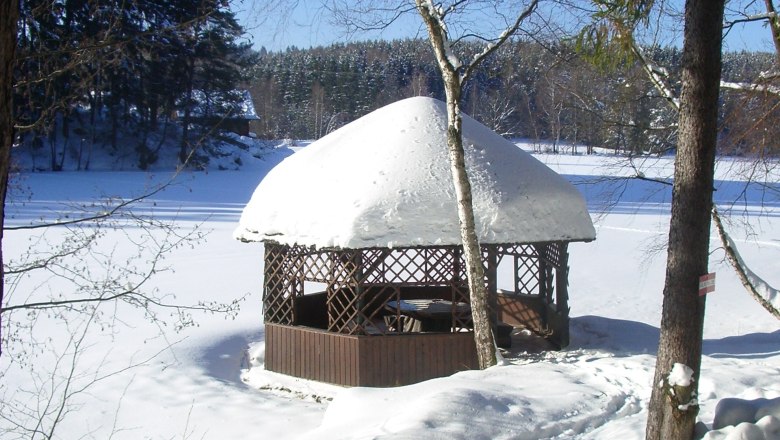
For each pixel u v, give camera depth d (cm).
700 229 598
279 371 1293
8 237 2612
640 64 1028
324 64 8456
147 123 3225
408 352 1194
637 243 3045
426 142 1284
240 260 2561
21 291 1861
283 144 7069
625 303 1948
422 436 693
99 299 578
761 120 937
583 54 900
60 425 1012
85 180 4319
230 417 1066
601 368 1063
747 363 1095
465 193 1080
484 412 774
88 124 4425
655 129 1074
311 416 1074
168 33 549
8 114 320
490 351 1078
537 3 1060
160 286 2058
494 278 1392
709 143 596
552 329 1425
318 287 2141
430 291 1648
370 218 1160
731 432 605
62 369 1252
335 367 1207
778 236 3020
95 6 533
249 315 1712
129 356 1339
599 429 782
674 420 601
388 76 7725
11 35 318
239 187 4806
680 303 602
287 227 1229
